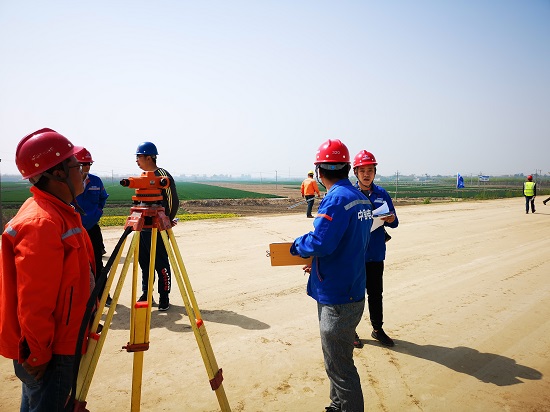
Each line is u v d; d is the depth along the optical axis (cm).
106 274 209
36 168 202
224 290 625
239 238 1073
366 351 422
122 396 329
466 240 1081
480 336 461
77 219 219
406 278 700
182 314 520
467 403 326
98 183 512
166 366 382
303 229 1246
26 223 186
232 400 327
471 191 6078
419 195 4938
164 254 518
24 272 179
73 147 221
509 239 1101
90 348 212
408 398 333
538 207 2205
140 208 245
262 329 476
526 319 512
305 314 528
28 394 207
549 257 870
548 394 340
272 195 5256
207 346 258
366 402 326
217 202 3061
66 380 205
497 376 371
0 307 198
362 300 277
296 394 338
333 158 277
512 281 682
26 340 186
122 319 504
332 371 276
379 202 434
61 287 198
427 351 423
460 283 671
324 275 272
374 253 425
